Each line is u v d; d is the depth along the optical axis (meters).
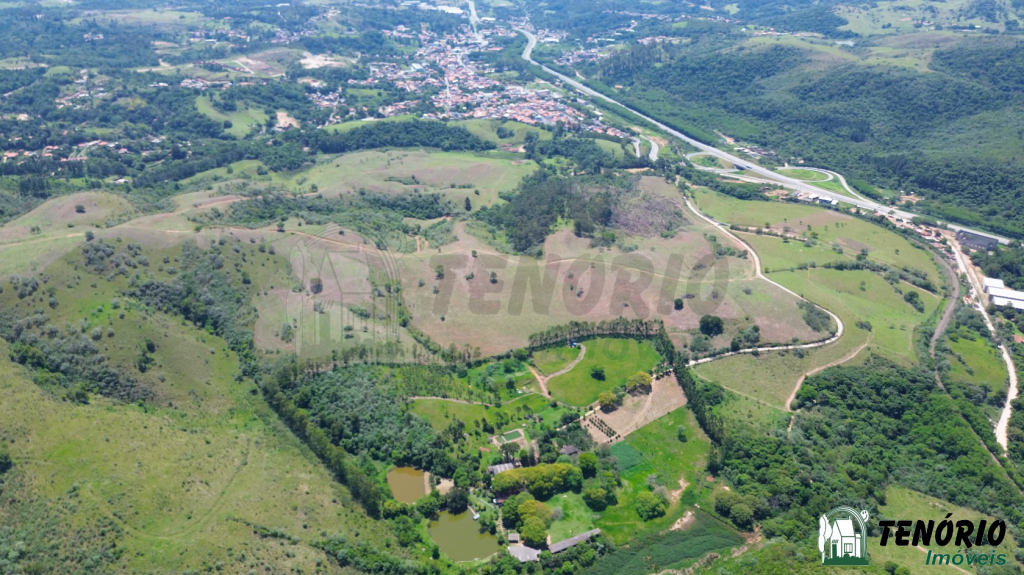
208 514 161.50
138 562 146.12
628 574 161.12
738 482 185.62
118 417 182.88
